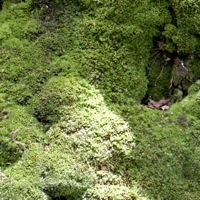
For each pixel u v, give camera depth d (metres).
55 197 2.49
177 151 2.64
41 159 2.52
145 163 2.60
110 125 2.71
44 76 2.91
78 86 2.85
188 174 2.58
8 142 2.59
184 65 3.15
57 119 2.73
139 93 3.00
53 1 3.16
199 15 2.95
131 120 2.79
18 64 2.94
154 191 2.51
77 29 3.06
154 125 2.77
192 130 2.74
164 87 3.19
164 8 3.09
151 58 3.18
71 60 2.96
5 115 2.74
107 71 2.96
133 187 2.53
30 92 2.85
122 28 3.03
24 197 2.34
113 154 2.62
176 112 2.86
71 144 2.61
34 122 2.73
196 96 2.90
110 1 3.07
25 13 3.14
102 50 3.00
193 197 2.49
